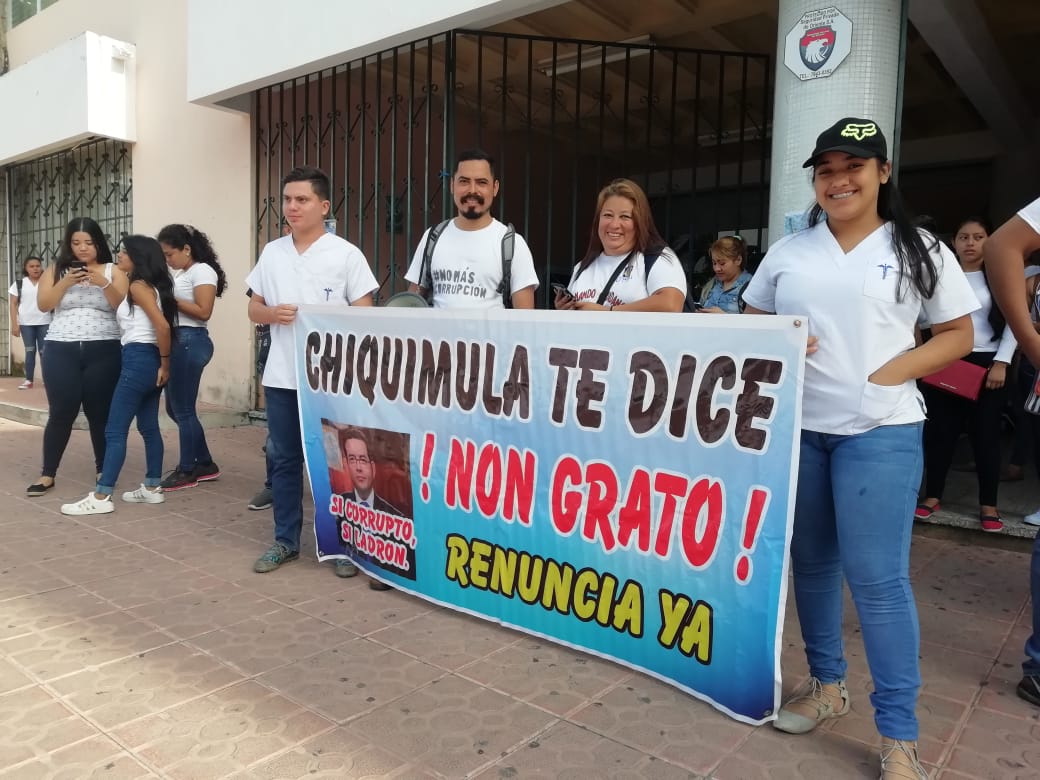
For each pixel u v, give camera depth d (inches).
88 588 135.9
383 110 296.8
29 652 111.1
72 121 344.5
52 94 355.9
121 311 183.5
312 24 236.5
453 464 121.7
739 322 90.1
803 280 87.1
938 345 83.7
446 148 216.5
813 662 95.6
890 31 143.9
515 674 105.3
